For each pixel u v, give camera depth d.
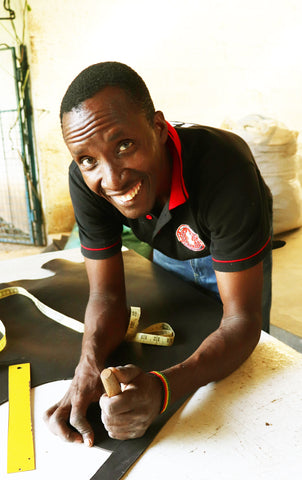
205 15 3.80
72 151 0.84
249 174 1.00
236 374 1.04
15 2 3.33
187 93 3.96
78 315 1.35
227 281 1.04
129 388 0.85
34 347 1.21
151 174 0.88
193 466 0.81
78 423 0.90
